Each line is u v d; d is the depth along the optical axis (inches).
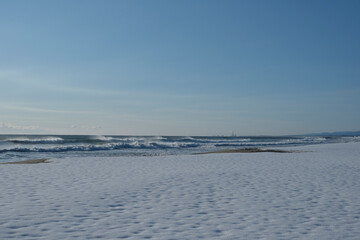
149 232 223.8
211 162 762.2
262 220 259.1
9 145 1786.4
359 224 251.6
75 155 1160.8
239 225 244.7
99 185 414.9
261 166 668.7
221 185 422.3
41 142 2242.9
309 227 242.2
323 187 416.2
